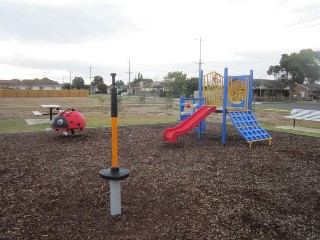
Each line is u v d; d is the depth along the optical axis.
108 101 42.12
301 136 10.09
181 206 3.94
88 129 11.49
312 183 5.01
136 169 5.82
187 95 58.44
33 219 3.53
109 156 6.96
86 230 3.25
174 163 6.32
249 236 3.13
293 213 3.75
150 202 4.08
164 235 3.14
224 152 7.50
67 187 4.74
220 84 9.84
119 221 3.48
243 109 9.71
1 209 3.84
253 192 4.53
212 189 4.65
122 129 11.65
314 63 63.84
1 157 6.81
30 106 29.14
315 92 74.94
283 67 60.53
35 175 5.42
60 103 35.94
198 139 9.56
